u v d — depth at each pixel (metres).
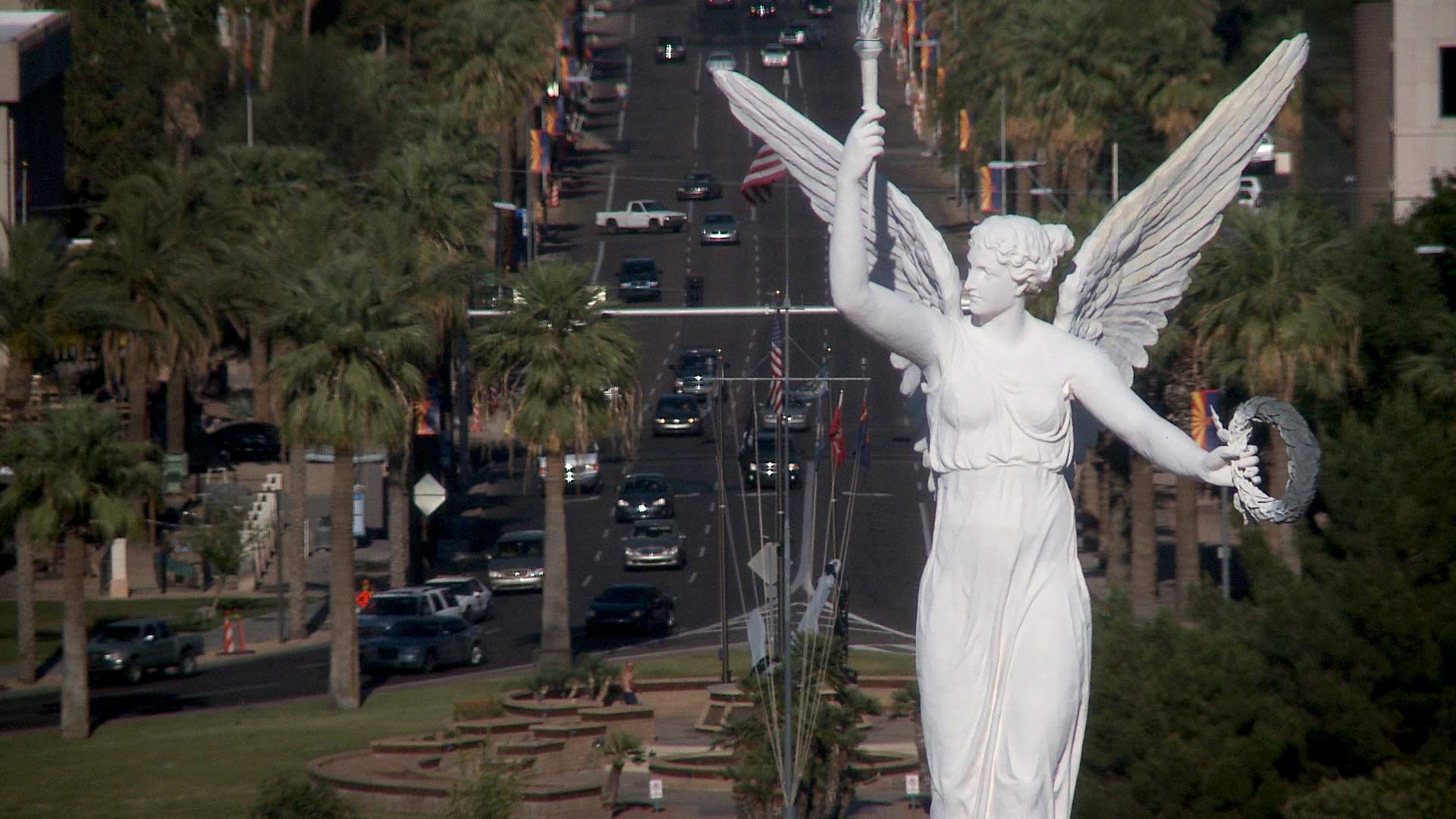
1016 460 18.16
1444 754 40.47
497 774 54.00
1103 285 19.69
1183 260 19.89
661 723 77.25
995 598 18.19
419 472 115.31
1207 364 83.06
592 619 93.31
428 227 105.50
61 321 93.88
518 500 132.00
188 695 84.19
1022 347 18.28
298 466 98.69
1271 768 41.00
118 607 106.75
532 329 84.81
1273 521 16.92
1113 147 113.56
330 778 63.00
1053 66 120.94
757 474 56.22
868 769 65.31
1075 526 18.53
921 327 18.19
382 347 80.81
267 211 121.00
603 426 85.81
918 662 18.73
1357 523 43.06
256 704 81.25
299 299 82.38
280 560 98.00
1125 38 118.62
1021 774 17.95
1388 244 76.88
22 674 87.75
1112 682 41.97
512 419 86.12
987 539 18.16
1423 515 42.28
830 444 58.56
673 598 98.69
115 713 79.94
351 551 79.44
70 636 73.88
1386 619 40.91
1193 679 41.66
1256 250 76.31
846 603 63.78
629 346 86.94
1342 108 103.25
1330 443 44.38
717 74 20.69
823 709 56.28
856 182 17.53
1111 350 20.11
